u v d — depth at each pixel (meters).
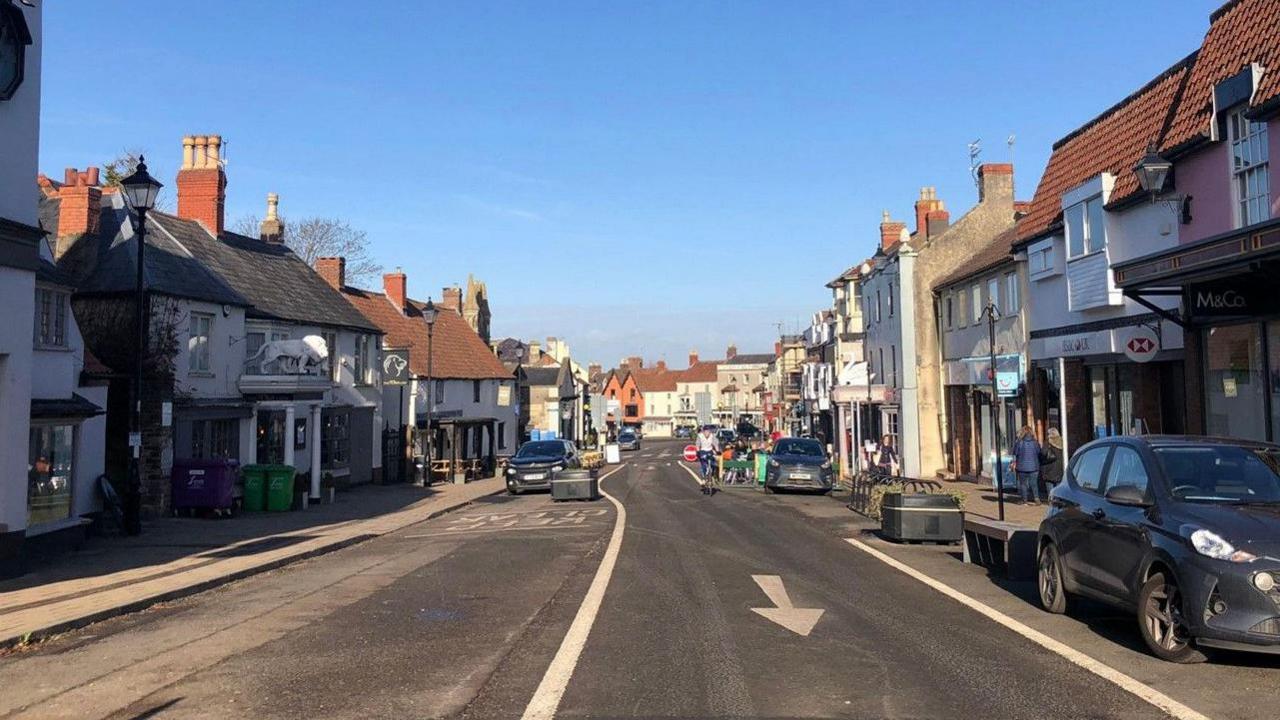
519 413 64.19
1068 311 22.16
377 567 14.01
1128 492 8.34
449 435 47.25
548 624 9.34
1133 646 8.27
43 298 15.40
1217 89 15.53
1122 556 8.29
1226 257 11.80
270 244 34.62
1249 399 14.98
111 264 21.95
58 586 11.87
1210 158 16.06
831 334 51.34
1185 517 7.70
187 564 13.82
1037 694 6.75
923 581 11.94
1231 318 14.70
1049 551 9.91
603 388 140.00
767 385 94.56
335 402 32.31
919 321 35.03
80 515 17.28
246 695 6.83
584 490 26.94
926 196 40.47
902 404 35.22
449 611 10.15
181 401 22.22
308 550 15.50
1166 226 17.52
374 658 7.97
